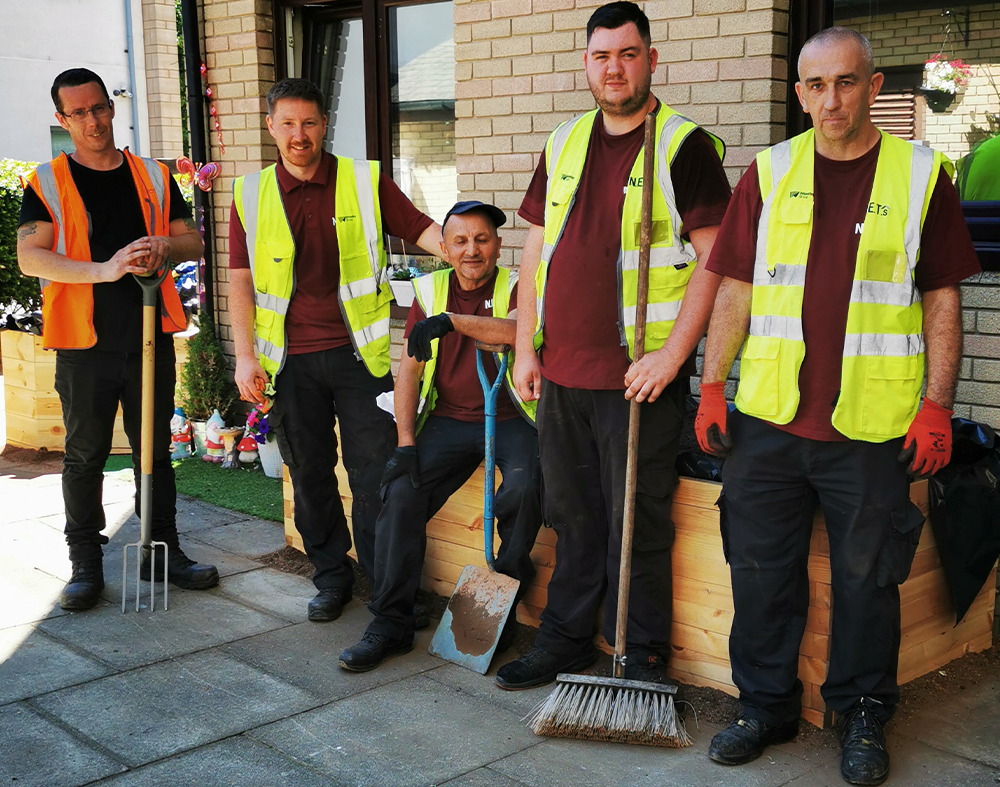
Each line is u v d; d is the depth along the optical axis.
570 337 3.24
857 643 2.89
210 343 6.79
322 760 2.98
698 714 3.23
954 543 3.33
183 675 3.56
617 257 3.16
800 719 3.15
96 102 4.11
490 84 5.13
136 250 3.97
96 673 3.57
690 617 3.41
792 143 2.88
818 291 2.81
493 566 3.74
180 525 5.34
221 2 6.46
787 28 4.23
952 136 4.10
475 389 3.79
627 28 3.02
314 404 4.02
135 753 3.02
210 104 6.66
